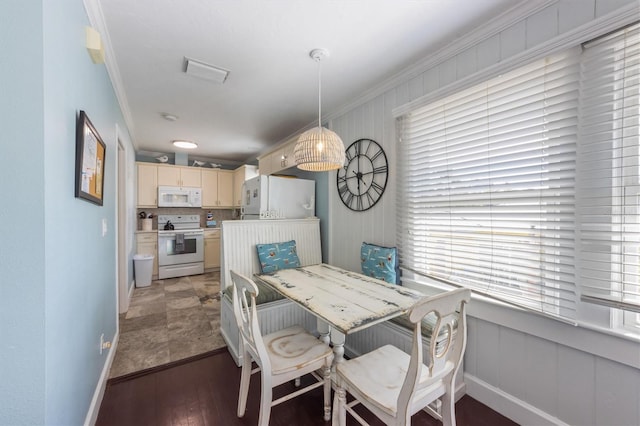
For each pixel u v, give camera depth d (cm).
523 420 145
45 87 85
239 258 253
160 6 142
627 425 115
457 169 177
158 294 371
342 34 166
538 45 135
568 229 130
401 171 215
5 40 81
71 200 113
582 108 124
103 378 173
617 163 117
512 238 151
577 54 125
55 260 94
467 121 170
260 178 295
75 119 117
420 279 205
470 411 157
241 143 426
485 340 163
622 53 113
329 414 151
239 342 202
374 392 113
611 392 119
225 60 194
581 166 125
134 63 198
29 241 84
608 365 120
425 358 157
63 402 103
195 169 511
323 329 169
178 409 159
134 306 324
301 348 149
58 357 97
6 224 82
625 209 115
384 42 173
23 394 84
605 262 119
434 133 191
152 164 473
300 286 173
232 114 299
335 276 199
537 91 140
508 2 141
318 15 150
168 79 221
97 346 162
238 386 181
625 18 109
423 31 163
